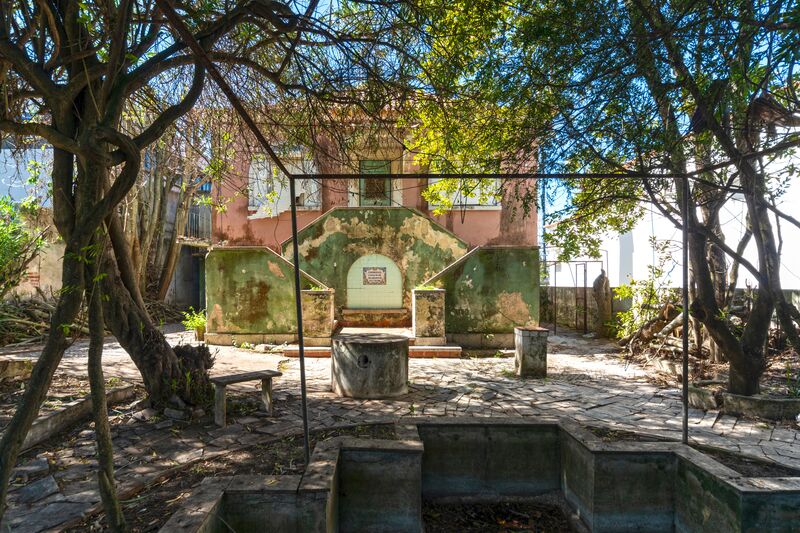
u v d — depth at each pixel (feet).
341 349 23.70
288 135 20.47
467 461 16.78
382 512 14.39
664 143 14.49
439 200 34.06
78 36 13.37
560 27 14.39
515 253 38.86
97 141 9.06
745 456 15.34
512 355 36.27
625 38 12.59
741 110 14.02
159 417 19.12
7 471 8.06
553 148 16.06
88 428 17.93
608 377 28.43
